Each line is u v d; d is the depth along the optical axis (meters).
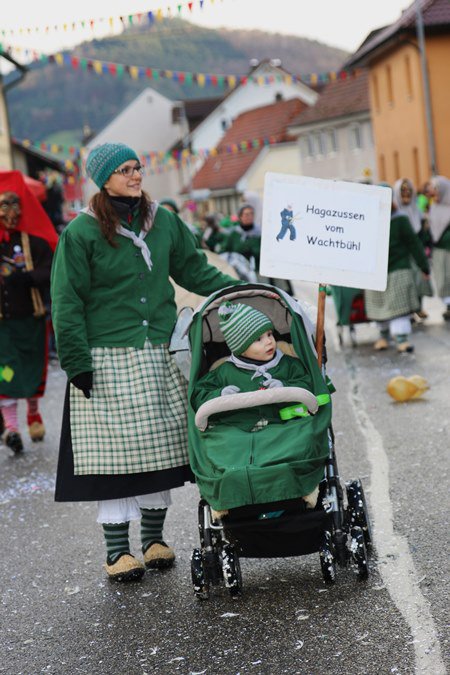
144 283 6.25
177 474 6.22
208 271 6.55
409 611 5.29
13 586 6.52
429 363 13.57
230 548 5.65
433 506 7.10
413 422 10.01
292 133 70.75
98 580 6.46
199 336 6.00
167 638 5.38
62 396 14.45
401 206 18.00
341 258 6.10
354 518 6.03
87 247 6.17
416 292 14.77
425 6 45.88
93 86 138.38
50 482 9.31
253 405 5.62
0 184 10.88
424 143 46.66
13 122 137.12
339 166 67.19
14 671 5.19
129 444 6.15
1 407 10.87
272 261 6.09
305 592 5.75
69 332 6.08
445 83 45.91
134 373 6.20
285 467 5.27
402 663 4.71
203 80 28.12
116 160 6.16
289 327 6.23
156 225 6.32
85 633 5.59
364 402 11.32
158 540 6.55
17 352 10.90
